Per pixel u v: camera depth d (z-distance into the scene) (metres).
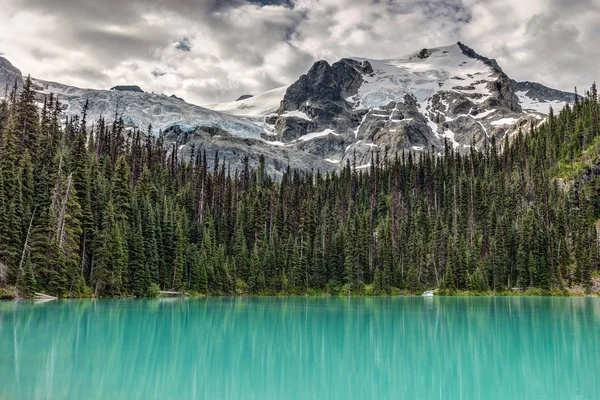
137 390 26.59
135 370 31.31
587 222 145.12
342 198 177.88
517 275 135.00
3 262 73.94
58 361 32.94
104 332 45.56
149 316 59.75
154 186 120.62
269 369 33.50
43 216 79.12
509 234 138.25
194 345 41.19
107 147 132.12
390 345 43.59
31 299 73.50
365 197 182.12
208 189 150.88
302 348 41.59
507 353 40.38
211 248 120.00
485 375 32.62
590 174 162.00
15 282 73.88
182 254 108.62
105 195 96.75
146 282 96.69
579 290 129.88
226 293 117.06
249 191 157.50
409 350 41.38
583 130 180.38
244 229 138.62
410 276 131.88
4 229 73.50
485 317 66.75
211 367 33.31
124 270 90.88
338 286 130.38
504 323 59.72
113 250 87.94
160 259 104.50
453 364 36.06
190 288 110.25
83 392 25.72
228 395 26.53
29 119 91.94
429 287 134.38
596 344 44.78
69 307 65.75
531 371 33.84
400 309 79.75
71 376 29.00
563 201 152.88
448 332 51.66
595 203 156.50
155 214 107.38
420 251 138.00
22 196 80.75
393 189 185.00
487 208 158.25
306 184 192.50
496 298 117.94
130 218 100.06
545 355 39.59
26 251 76.62
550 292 129.25
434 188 180.88
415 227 151.12
